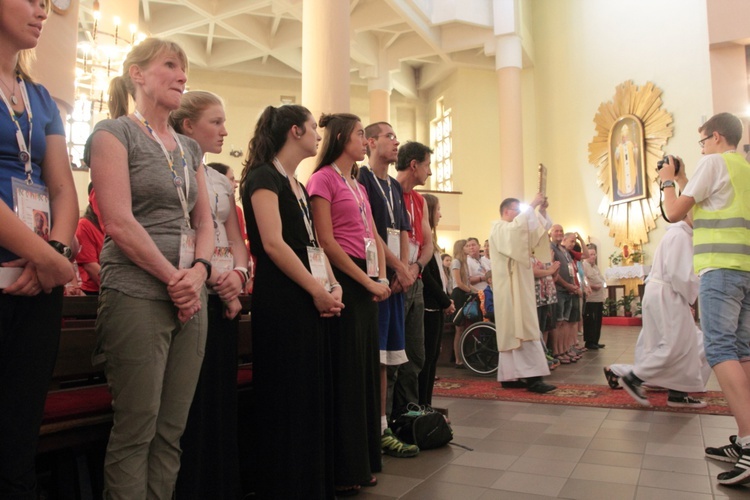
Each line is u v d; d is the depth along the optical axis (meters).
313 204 2.60
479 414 4.18
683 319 4.20
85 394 2.13
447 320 7.22
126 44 7.62
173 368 1.77
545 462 2.92
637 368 4.32
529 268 5.11
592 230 15.34
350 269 2.50
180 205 1.77
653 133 13.95
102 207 1.59
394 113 18.98
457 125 17.30
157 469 1.74
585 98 15.64
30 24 1.42
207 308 1.94
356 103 18.20
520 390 5.16
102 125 1.66
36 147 1.46
